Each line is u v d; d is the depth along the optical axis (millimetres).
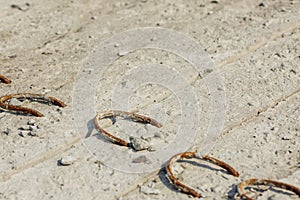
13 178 1987
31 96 2211
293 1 2633
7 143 2080
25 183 1975
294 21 2508
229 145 2064
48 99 2201
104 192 1948
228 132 2102
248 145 2062
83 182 1973
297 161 2016
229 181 1966
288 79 2268
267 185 1945
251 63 2334
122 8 2645
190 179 1977
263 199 1926
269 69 2307
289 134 2088
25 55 2418
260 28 2482
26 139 2088
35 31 2535
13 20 2594
